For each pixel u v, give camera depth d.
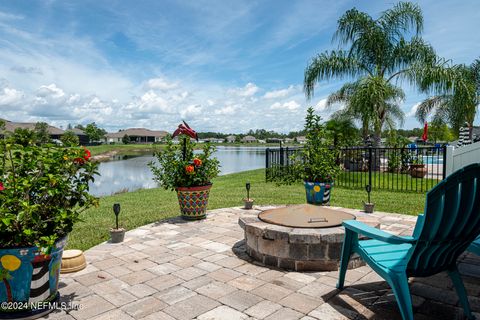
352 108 12.75
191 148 5.95
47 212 2.65
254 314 2.62
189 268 3.60
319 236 3.41
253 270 3.54
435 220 2.19
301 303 2.80
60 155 2.73
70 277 3.37
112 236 4.54
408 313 2.27
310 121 7.20
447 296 2.89
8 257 2.40
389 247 2.82
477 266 3.59
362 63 13.66
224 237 4.77
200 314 2.62
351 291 3.02
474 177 2.18
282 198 8.29
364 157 13.05
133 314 2.62
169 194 9.41
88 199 2.88
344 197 8.28
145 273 3.46
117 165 24.47
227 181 12.24
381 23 13.40
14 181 2.44
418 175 11.78
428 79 11.95
